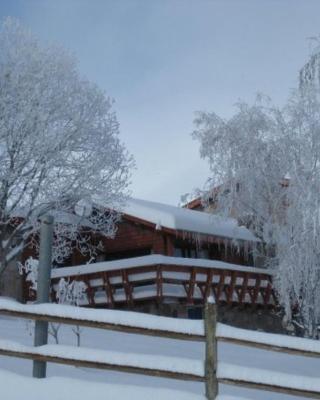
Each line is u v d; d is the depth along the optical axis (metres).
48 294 5.55
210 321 5.09
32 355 5.15
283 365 10.59
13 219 16.67
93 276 17.81
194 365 5.04
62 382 5.03
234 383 5.03
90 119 16.00
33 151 15.12
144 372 5.04
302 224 14.17
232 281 18.77
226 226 19.83
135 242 20.62
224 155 16.69
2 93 15.37
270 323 20.25
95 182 15.91
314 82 14.64
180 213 20.64
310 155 14.38
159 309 16.91
